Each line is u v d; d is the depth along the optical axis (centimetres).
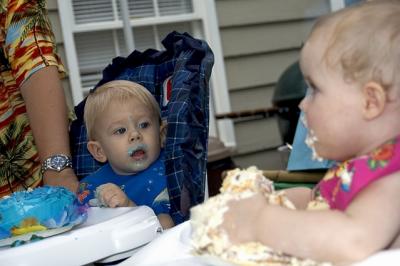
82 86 395
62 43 377
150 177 172
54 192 130
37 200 126
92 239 121
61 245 119
